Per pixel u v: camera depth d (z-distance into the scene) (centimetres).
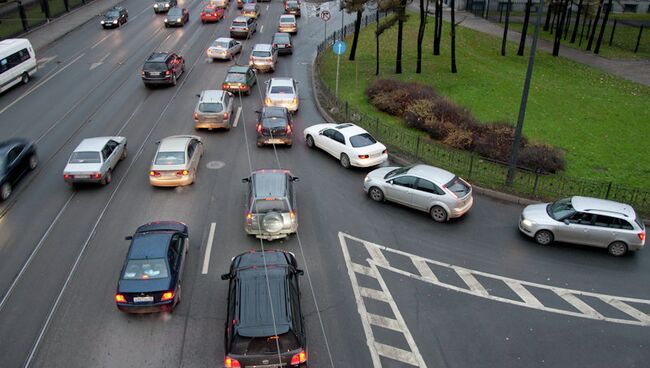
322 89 2991
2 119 2489
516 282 1459
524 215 1666
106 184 1927
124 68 3309
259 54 3306
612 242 1575
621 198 1925
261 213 1560
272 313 1102
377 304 1355
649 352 1221
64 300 1341
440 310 1340
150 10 5053
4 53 2820
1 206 1775
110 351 1180
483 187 1966
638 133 2689
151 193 1873
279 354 1062
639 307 1372
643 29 5366
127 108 2661
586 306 1370
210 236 1620
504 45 4084
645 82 3656
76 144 2248
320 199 1878
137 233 1428
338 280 1443
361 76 3338
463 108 2659
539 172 2102
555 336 1262
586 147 2483
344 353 1191
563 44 4725
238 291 1152
